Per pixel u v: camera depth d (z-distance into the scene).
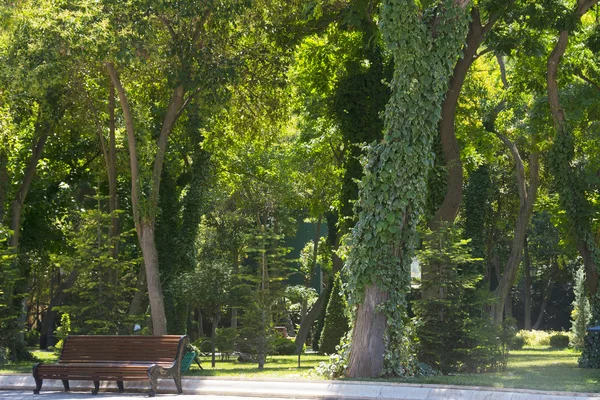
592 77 25.70
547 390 11.54
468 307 16.64
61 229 30.23
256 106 22.09
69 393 14.10
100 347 14.18
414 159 14.27
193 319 42.06
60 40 16.77
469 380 13.50
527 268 47.03
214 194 38.34
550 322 52.53
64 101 21.64
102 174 26.52
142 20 17.11
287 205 38.88
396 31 14.30
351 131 19.89
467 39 19.03
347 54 22.09
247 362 23.42
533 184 29.44
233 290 22.34
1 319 20.98
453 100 18.88
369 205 14.41
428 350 16.08
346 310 14.90
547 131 25.77
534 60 25.23
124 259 28.55
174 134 25.55
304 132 32.56
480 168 25.44
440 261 16.42
